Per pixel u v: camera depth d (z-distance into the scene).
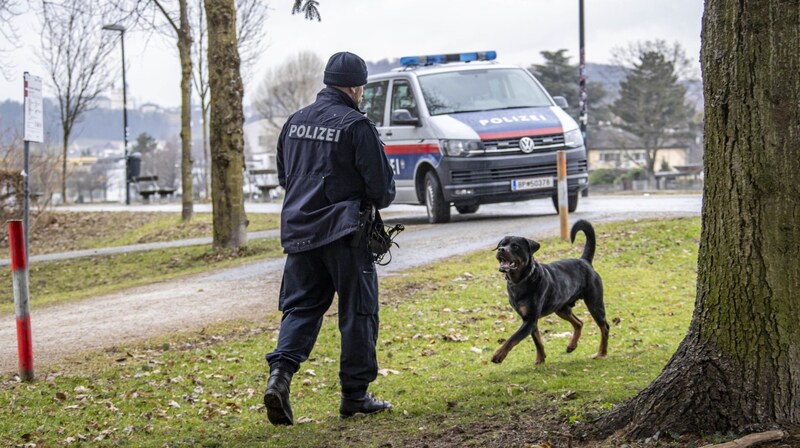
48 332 10.02
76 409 7.00
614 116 81.12
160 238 21.86
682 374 4.81
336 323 9.70
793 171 4.57
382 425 5.87
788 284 4.59
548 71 82.12
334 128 5.83
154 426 6.50
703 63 4.89
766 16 4.55
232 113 16.77
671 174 73.81
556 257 12.86
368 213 5.89
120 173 96.00
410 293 11.26
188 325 10.05
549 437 5.01
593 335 9.19
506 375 7.32
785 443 4.38
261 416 6.71
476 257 13.22
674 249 13.24
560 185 13.84
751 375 4.63
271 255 15.76
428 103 16.86
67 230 25.88
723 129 4.75
